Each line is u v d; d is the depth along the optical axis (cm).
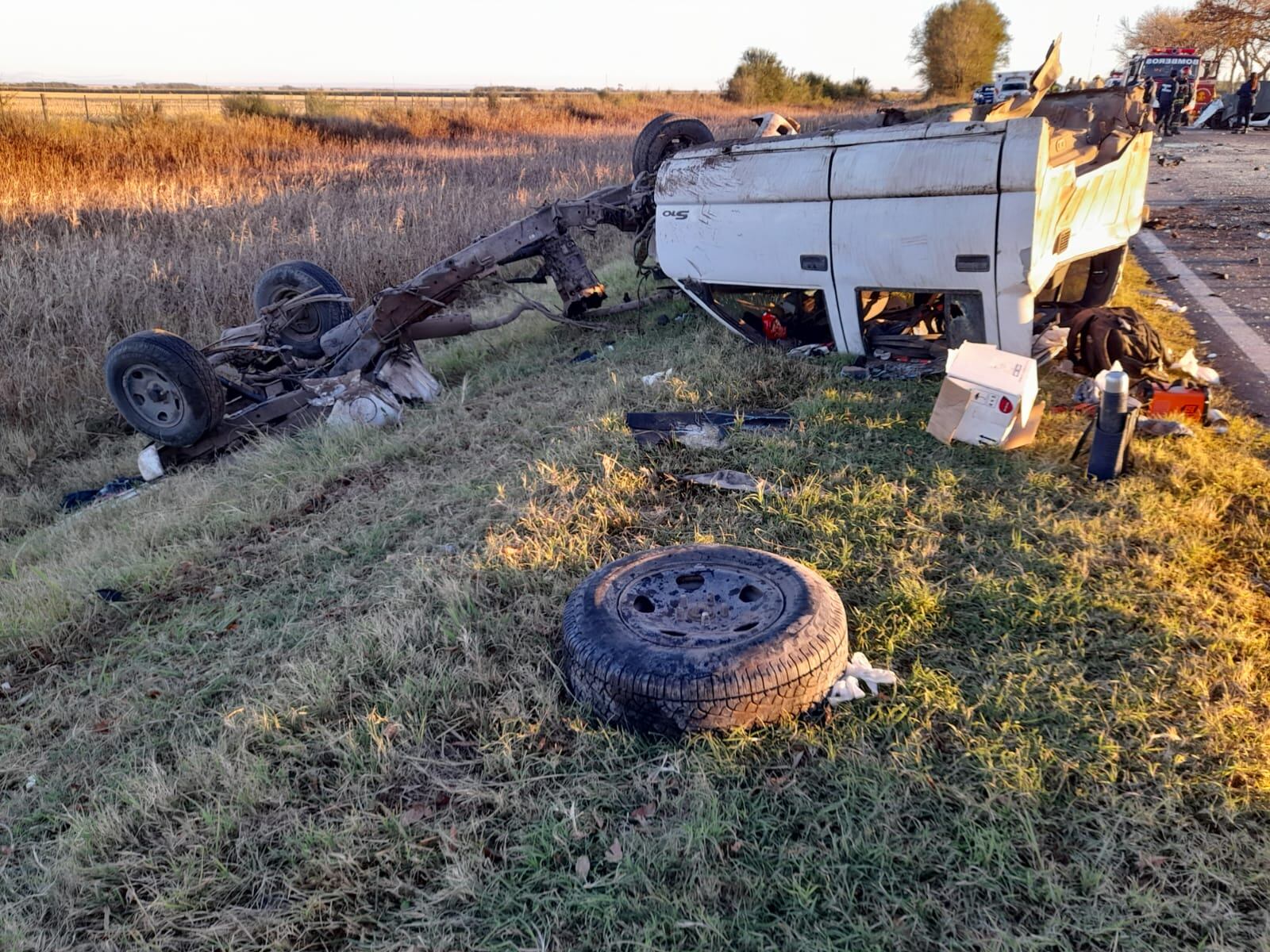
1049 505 441
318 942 254
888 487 470
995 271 558
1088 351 584
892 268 602
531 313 1062
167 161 2177
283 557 511
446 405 751
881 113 715
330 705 349
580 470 542
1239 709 296
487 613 399
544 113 4009
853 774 288
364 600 442
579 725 323
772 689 306
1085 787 276
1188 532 405
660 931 241
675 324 868
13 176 1722
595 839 278
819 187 618
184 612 465
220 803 301
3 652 442
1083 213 613
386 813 293
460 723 335
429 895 262
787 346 713
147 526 577
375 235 1312
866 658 345
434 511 532
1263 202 1320
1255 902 237
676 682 304
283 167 2217
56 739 371
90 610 470
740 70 6644
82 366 980
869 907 247
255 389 862
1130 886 243
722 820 273
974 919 240
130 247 1204
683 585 367
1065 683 319
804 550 426
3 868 300
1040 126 526
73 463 849
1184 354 616
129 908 276
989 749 291
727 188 679
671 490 506
